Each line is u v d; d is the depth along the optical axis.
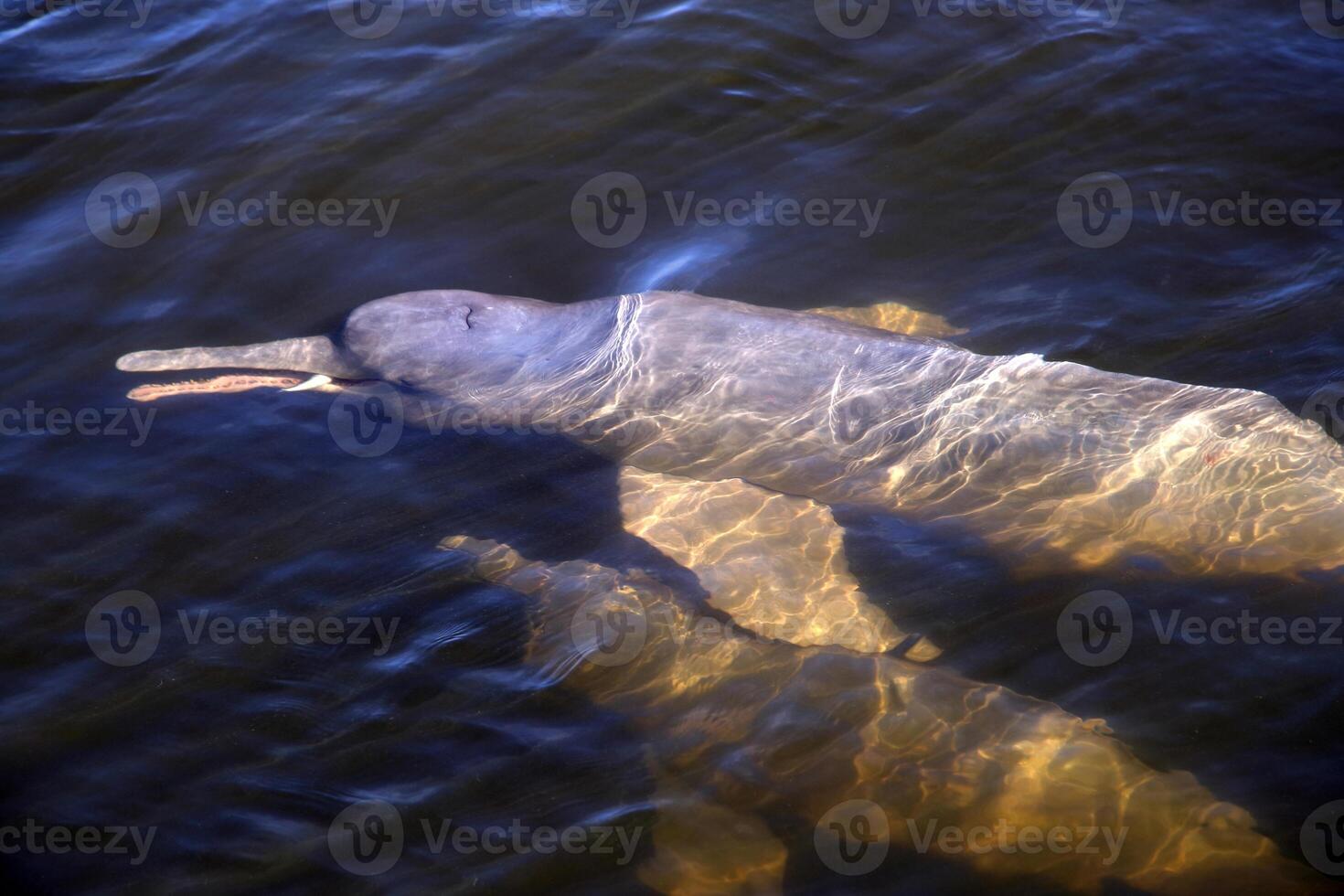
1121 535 5.64
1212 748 4.64
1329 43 9.35
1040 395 6.32
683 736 4.92
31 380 7.05
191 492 6.27
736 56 9.52
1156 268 7.54
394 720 5.05
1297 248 7.59
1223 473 5.78
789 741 4.86
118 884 4.47
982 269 7.68
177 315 7.52
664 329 6.94
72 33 9.95
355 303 7.57
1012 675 5.02
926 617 5.37
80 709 5.16
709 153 8.71
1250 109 8.79
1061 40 9.51
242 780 4.84
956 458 6.14
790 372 6.66
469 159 8.71
